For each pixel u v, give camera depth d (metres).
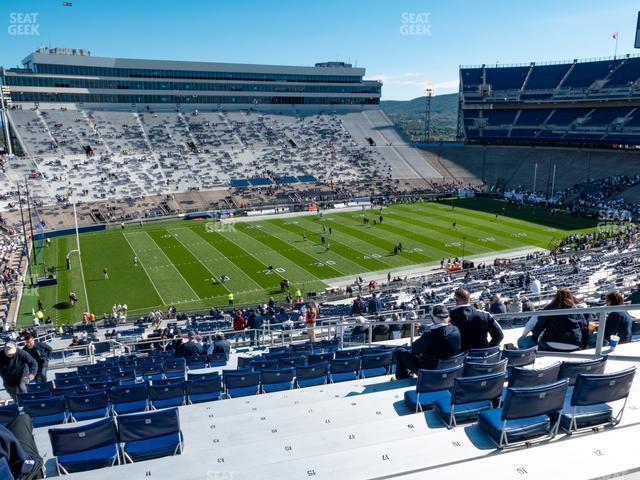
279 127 103.19
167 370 15.63
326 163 94.00
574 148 92.69
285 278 46.97
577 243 53.28
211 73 102.50
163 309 40.41
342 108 115.00
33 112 88.62
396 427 6.96
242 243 58.88
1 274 47.12
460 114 110.25
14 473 5.33
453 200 83.25
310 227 66.25
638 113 87.06
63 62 90.25
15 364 11.52
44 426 10.44
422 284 41.75
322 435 6.85
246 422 8.39
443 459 5.82
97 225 66.44
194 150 90.50
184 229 66.31
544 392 5.96
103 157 83.25
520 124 100.56
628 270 36.69
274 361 13.77
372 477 5.49
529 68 105.38
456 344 8.26
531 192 83.94
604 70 93.81
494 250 54.53
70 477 5.99
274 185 84.62
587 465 5.47
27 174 75.19
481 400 6.88
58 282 46.97
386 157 99.00
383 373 12.84
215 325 31.19
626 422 6.39
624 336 10.04
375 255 53.38
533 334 9.60
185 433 8.27
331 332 25.38
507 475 5.36
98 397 10.85
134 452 7.65
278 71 107.69
